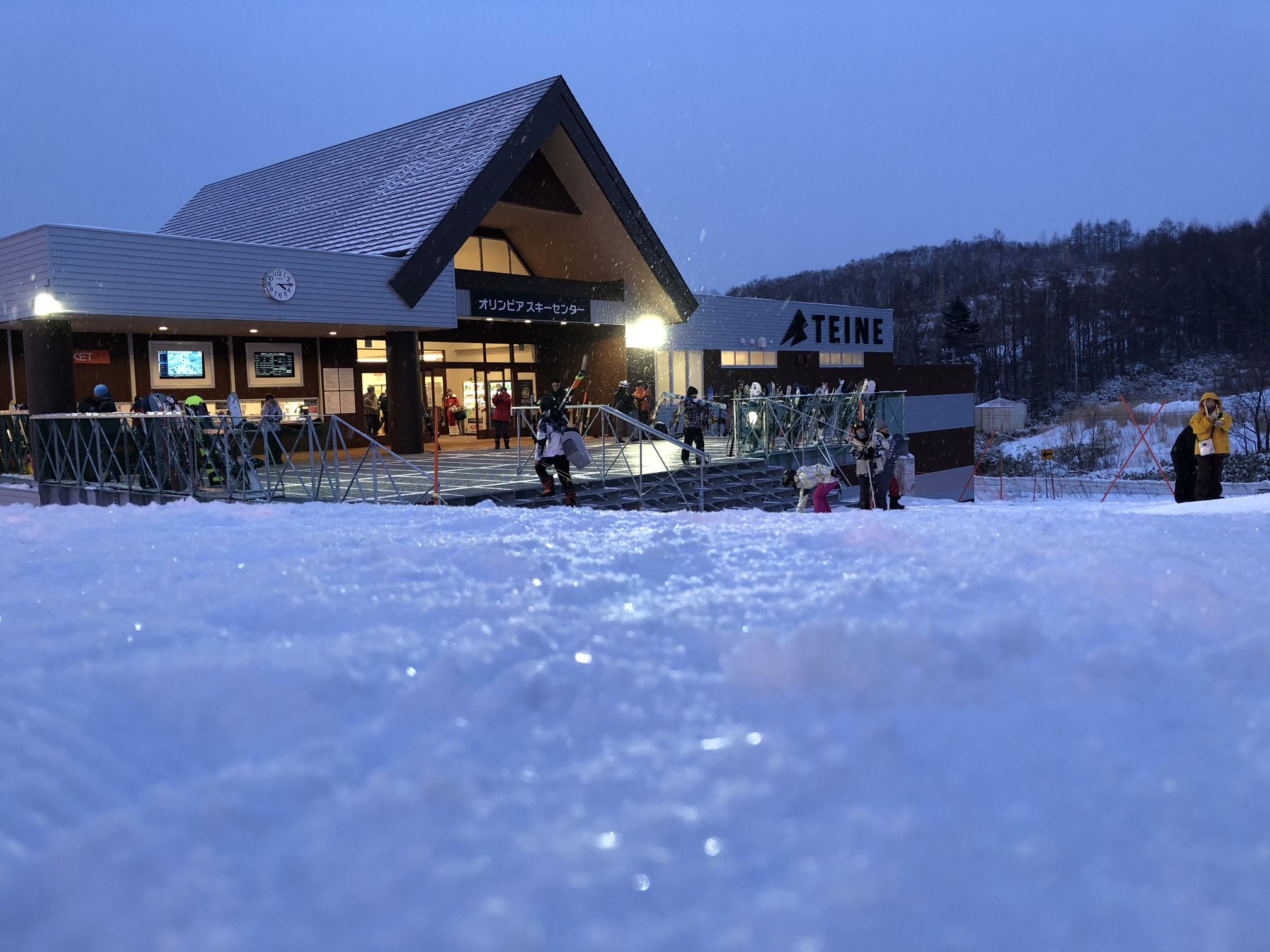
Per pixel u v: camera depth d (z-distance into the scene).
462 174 19.58
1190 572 2.64
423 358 23.27
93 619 2.30
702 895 0.91
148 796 1.23
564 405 11.27
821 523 4.15
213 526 4.79
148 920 0.90
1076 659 1.74
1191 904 0.88
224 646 1.96
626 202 22.22
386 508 5.87
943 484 36.25
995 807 1.12
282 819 1.12
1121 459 57.31
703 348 27.48
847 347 33.97
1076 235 148.62
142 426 11.73
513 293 21.08
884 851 1.00
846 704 1.51
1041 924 0.85
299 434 10.60
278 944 0.85
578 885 0.94
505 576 2.85
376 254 18.64
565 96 20.62
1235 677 1.62
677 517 5.11
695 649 1.90
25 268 14.35
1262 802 1.11
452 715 1.50
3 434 15.84
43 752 1.35
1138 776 1.20
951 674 1.63
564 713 1.51
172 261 15.26
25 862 1.03
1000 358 107.25
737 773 1.23
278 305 16.58
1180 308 104.88
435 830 1.07
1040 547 3.24
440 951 0.83
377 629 2.08
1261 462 50.00
